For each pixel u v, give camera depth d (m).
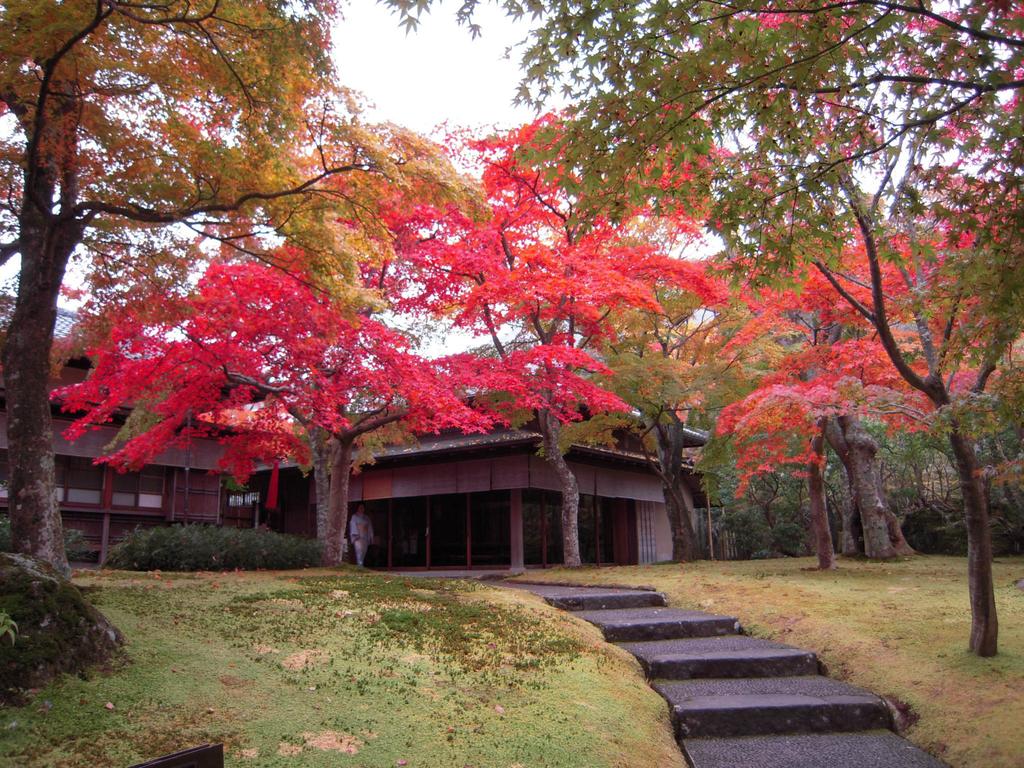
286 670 5.52
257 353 10.36
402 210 9.68
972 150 5.88
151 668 5.16
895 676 6.49
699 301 15.73
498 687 5.65
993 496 18.38
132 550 11.26
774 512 27.69
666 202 6.36
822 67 5.33
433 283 13.53
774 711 5.92
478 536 19.34
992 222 5.67
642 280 13.20
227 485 22.42
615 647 7.63
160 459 18.31
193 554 11.37
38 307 7.29
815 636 7.85
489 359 13.02
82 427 11.04
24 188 7.68
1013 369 6.02
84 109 7.58
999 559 15.14
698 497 28.80
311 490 24.67
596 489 21.31
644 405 16.72
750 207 6.07
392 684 5.46
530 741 4.77
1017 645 6.64
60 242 7.64
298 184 8.16
